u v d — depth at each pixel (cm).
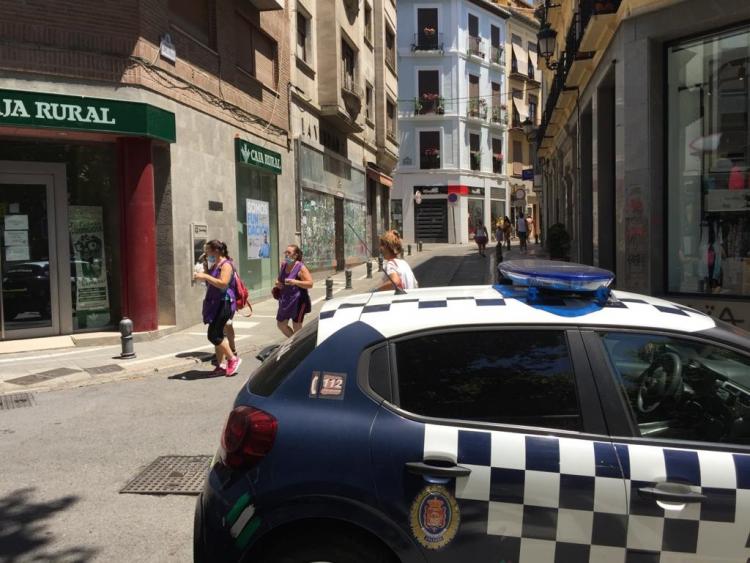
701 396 269
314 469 255
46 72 992
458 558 248
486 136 4516
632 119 998
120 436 601
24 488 477
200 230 1266
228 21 1416
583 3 1220
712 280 941
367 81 2777
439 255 2941
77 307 1119
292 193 1848
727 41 905
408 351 276
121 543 391
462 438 255
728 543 242
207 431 612
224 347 858
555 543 246
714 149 932
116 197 1138
